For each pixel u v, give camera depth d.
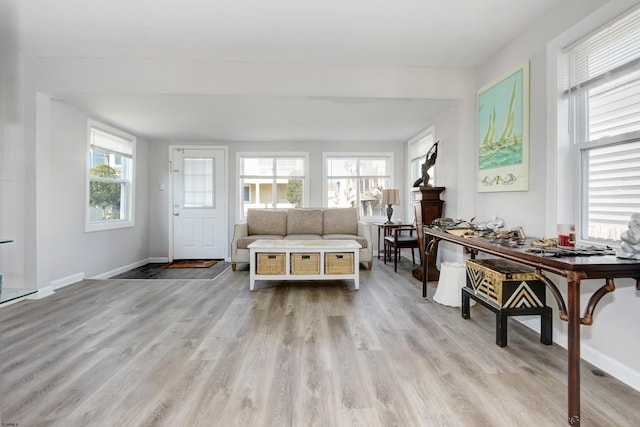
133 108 3.73
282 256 3.45
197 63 3.16
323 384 1.64
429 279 3.81
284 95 3.22
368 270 4.45
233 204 5.61
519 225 2.62
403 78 3.28
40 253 3.13
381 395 1.55
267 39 2.72
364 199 5.82
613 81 1.88
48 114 3.20
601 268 1.33
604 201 1.96
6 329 2.36
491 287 2.18
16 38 2.71
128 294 3.28
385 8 2.28
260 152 5.65
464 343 2.12
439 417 1.39
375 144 5.77
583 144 2.08
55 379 1.69
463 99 3.31
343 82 3.25
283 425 1.34
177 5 2.24
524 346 2.08
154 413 1.42
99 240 4.12
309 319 2.57
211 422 1.36
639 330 1.63
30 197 3.08
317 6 2.26
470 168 3.32
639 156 1.74
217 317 2.62
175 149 5.49
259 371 1.77
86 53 2.98
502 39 2.71
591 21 1.92
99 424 1.35
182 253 5.54
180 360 1.89
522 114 2.55
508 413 1.42
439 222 3.06
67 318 2.59
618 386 1.65
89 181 3.94
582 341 1.96
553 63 2.23
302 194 5.77
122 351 2.01
